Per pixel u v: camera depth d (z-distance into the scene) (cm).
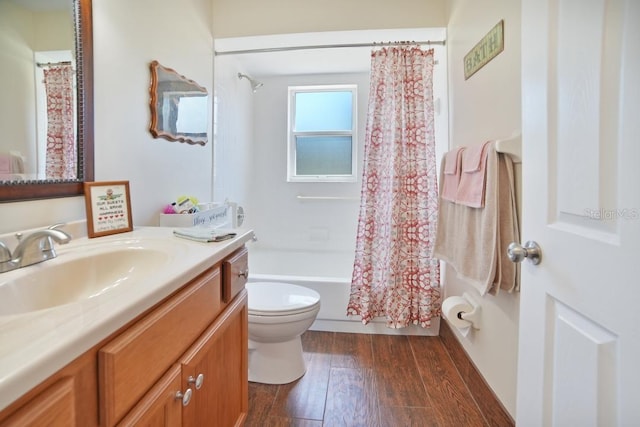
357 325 225
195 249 96
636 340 55
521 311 92
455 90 196
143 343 62
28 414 40
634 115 56
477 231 135
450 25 205
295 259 317
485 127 151
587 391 67
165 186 167
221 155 243
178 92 175
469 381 166
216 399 97
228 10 222
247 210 308
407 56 215
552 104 78
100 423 53
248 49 239
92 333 48
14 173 91
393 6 214
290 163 325
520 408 92
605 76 62
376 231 222
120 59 132
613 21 60
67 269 85
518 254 85
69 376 47
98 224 113
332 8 216
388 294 214
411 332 223
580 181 69
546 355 81
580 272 69
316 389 163
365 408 150
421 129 213
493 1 142
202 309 88
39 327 48
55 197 103
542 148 82
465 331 167
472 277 138
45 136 99
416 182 212
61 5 104
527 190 89
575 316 71
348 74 311
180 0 180
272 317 159
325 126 324
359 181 317
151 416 64
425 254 212
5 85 88
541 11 82
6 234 87
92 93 116
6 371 37
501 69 134
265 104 321
